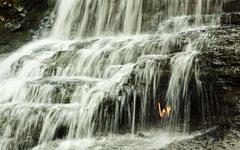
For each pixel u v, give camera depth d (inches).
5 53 550.3
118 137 312.2
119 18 522.6
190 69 316.2
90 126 321.1
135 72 335.0
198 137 290.7
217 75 309.4
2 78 452.8
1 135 337.7
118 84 332.8
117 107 321.1
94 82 351.6
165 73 323.6
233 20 406.0
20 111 343.0
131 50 383.6
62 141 318.0
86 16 554.9
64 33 570.6
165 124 316.5
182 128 311.4
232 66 310.7
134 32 503.5
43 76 416.5
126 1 520.4
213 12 450.3
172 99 318.0
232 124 295.3
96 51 406.3
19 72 448.1
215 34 351.3
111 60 389.1
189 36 361.1
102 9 541.0
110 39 450.3
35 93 367.9
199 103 311.7
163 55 348.8
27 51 522.6
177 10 478.3
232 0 438.0
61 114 328.8
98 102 324.5
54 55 431.2
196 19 435.2
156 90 321.7
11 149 327.9
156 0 495.8
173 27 450.3
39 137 326.0
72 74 400.5
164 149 276.7
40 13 617.3
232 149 264.4
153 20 492.1
